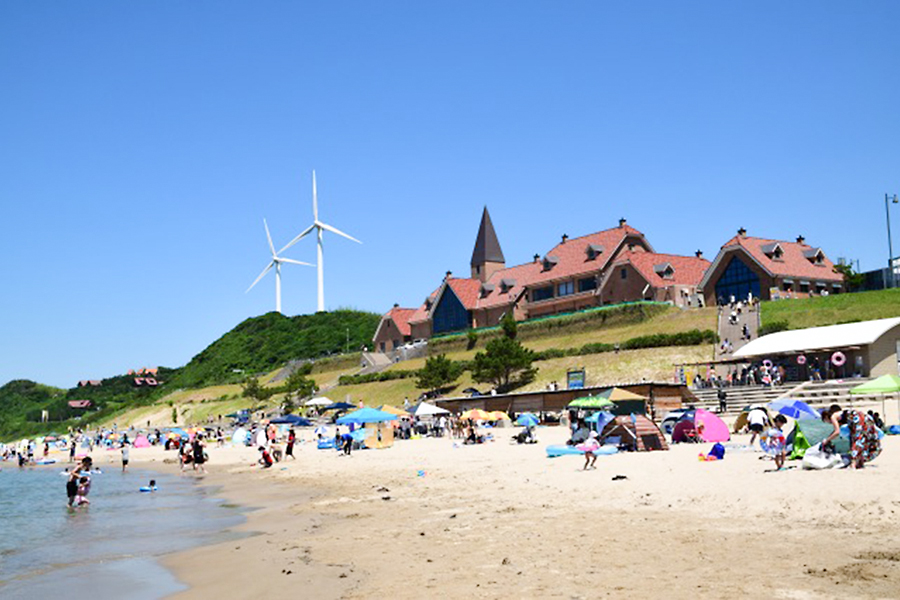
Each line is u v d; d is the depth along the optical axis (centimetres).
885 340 5956
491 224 13375
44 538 2448
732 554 1405
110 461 7244
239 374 17050
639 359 8125
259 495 3403
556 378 8419
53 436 13575
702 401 6231
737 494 2011
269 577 1572
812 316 8088
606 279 10512
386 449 5538
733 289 9744
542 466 3331
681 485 2281
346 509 2631
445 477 3388
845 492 1839
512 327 10144
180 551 2023
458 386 9512
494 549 1645
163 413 14838
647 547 1528
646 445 3488
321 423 9456
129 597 1514
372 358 12862
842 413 2500
